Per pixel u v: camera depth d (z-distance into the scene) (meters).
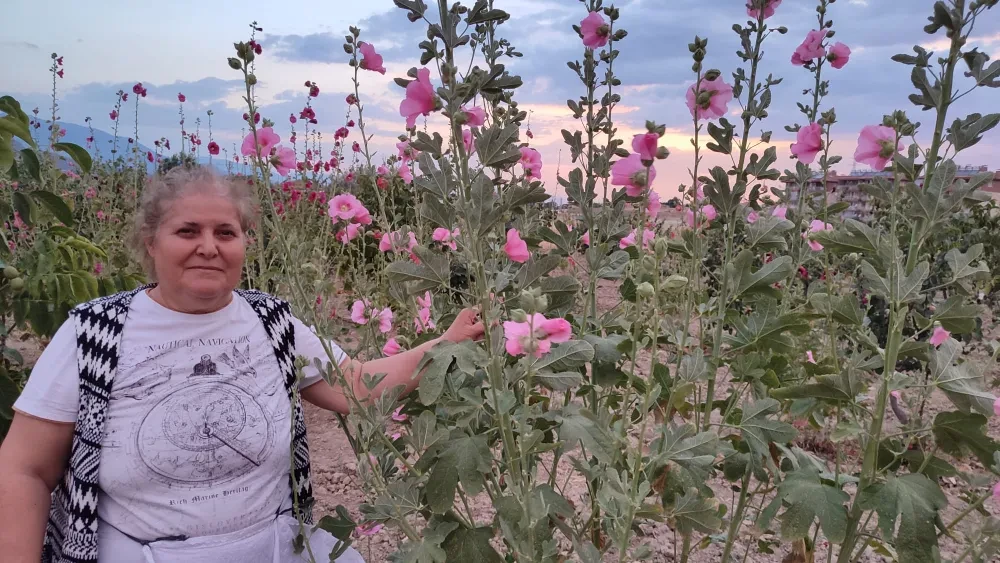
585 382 2.00
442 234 2.30
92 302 1.65
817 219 2.73
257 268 4.09
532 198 1.38
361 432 1.66
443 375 1.38
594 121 2.20
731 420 1.86
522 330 1.39
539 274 1.52
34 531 1.51
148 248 1.70
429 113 1.44
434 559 1.46
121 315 1.61
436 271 1.49
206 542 1.61
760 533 1.59
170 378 1.60
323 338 1.63
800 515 1.51
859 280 3.42
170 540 1.59
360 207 2.76
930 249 4.45
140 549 1.57
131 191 6.30
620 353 1.87
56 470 1.61
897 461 1.67
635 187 1.74
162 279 1.65
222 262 1.64
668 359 2.08
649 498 2.19
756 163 1.81
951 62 1.39
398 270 1.48
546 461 3.20
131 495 1.56
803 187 2.46
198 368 1.64
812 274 3.97
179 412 1.59
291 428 1.70
